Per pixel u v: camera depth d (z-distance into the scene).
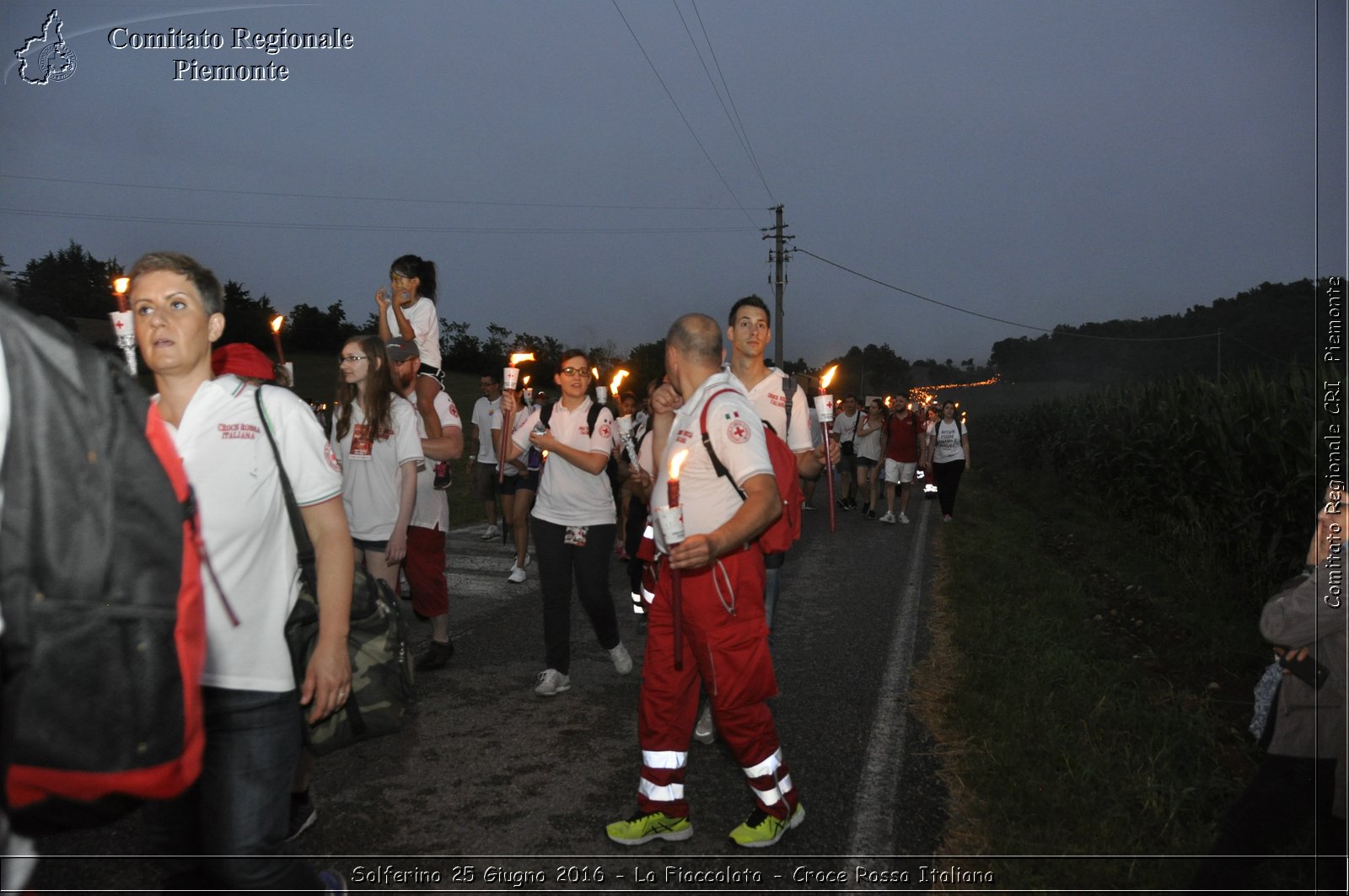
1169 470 11.66
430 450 5.63
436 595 5.77
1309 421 7.76
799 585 9.05
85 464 1.71
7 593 1.63
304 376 41.75
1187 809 3.80
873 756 4.50
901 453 14.05
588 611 5.48
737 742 3.53
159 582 1.79
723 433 3.39
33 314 1.74
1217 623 6.88
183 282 2.38
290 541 2.46
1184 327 58.94
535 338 48.50
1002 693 5.18
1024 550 10.86
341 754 4.44
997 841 3.52
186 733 1.85
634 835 3.54
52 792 1.72
